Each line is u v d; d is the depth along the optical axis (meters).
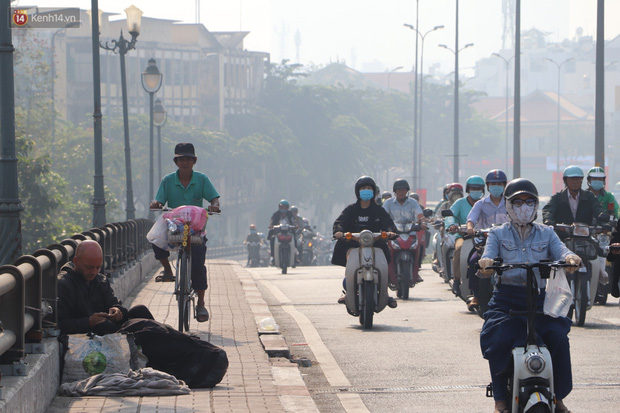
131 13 35.94
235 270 34.44
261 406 11.12
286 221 38.19
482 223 19.34
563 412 9.64
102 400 11.16
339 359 15.59
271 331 17.17
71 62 108.38
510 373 9.80
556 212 19.84
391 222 19.44
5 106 14.53
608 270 21.69
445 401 12.34
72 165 75.38
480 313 18.67
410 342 17.31
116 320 12.44
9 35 14.61
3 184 14.45
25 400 9.26
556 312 9.64
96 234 17.02
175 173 17.20
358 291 19.41
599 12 37.41
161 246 16.39
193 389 12.21
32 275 10.59
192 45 118.75
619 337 17.58
